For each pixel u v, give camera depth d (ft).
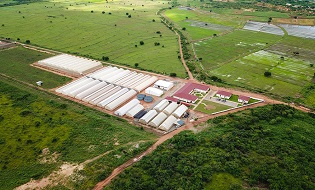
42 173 257.55
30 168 264.72
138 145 291.58
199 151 274.77
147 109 372.38
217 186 236.02
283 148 279.69
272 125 322.75
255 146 282.15
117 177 246.68
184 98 389.19
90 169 257.96
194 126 331.98
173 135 315.17
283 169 253.65
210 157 266.16
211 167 252.21
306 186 233.35
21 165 269.03
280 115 342.85
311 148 284.20
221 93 402.52
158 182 237.04
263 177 241.96
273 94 406.62
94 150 285.23
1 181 250.98
